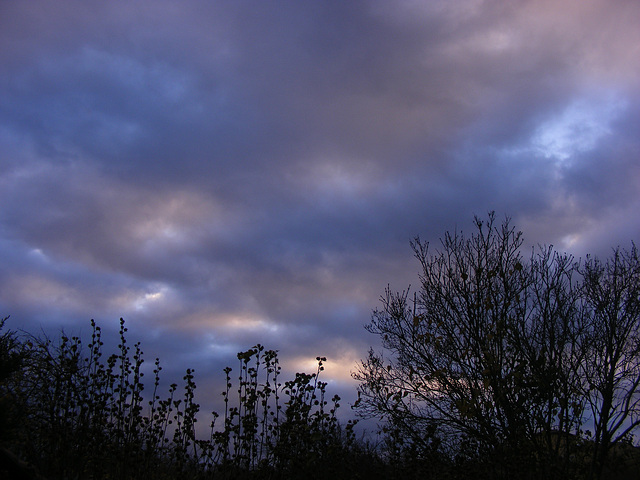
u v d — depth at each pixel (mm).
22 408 7027
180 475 7277
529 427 9242
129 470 7543
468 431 10828
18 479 5965
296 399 8281
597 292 11195
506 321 10242
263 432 8195
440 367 12047
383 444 11734
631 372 10695
